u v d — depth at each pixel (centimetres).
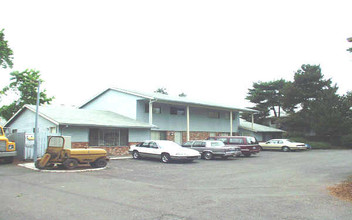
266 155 2562
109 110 2741
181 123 2941
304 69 4475
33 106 2219
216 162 1866
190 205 706
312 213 645
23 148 1775
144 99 2489
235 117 3734
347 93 3984
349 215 630
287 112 4488
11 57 2689
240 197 807
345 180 1140
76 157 1366
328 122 3838
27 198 756
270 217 609
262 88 5366
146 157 2033
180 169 1464
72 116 2095
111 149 2169
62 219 574
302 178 1190
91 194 816
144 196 803
